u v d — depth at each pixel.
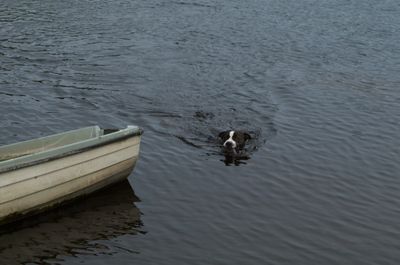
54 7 29.41
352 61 24.12
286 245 11.38
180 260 10.71
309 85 21.02
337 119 18.03
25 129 15.87
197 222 12.00
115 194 12.95
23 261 10.55
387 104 19.52
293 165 14.76
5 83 19.20
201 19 29.16
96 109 17.58
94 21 27.41
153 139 15.71
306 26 29.00
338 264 10.88
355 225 12.23
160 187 13.31
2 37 23.98
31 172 11.38
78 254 10.80
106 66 21.52
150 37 25.53
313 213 12.61
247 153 15.26
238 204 12.79
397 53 25.48
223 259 10.81
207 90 19.84
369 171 14.68
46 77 20.03
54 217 11.95
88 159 12.27
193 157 14.84
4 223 11.51
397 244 11.65
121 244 11.15
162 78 20.69
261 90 20.22
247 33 27.23
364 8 33.19
